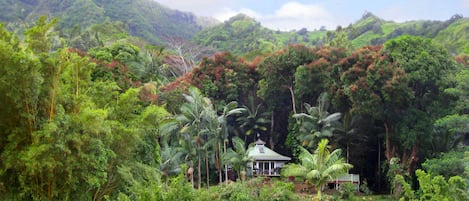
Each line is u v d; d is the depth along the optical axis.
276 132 49.59
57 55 14.49
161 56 66.31
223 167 42.75
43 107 13.20
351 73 40.41
